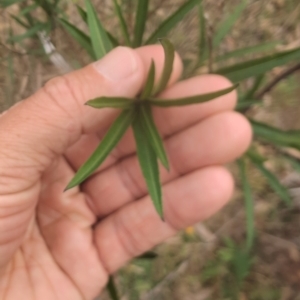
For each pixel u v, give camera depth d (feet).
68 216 0.66
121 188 0.66
